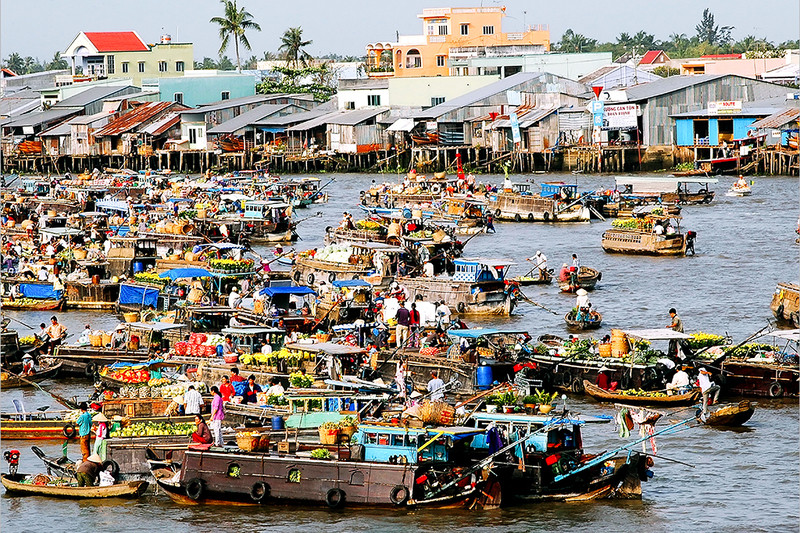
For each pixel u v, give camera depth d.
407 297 120.31
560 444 68.94
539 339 98.19
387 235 154.38
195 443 70.00
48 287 131.00
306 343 91.25
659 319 119.12
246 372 87.50
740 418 81.88
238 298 113.50
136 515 67.31
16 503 69.75
